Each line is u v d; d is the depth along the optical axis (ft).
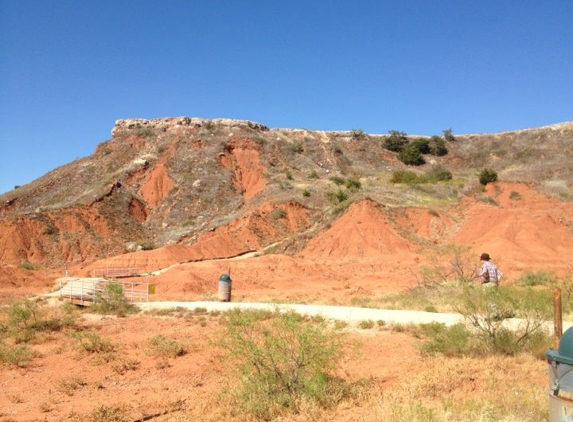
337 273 144.46
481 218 172.45
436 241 185.68
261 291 120.78
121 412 33.30
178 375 44.19
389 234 182.39
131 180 291.58
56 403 37.42
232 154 319.88
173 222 256.93
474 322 44.50
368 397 31.42
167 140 332.19
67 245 218.38
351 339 51.55
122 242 232.73
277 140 350.02
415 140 388.37
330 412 29.25
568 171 277.03
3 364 50.31
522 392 28.48
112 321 76.95
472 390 31.17
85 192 276.21
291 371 32.30
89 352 54.70
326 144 368.89
